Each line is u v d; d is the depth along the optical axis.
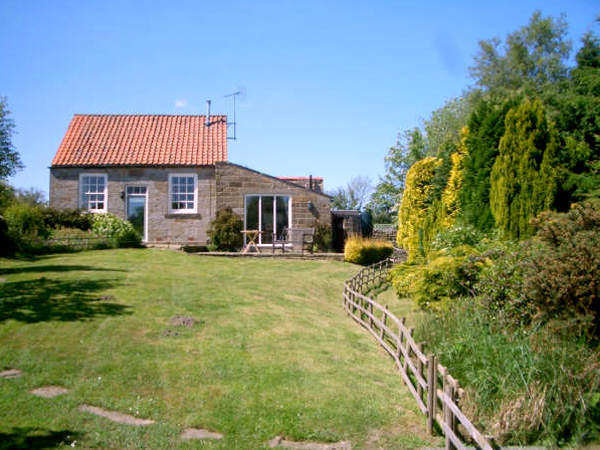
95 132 24.59
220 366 7.20
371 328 10.27
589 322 7.00
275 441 5.48
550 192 12.15
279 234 22.52
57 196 22.34
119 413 5.75
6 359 6.88
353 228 25.52
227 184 22.45
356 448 5.46
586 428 5.69
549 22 36.34
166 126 25.45
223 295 11.84
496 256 10.15
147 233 22.44
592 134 15.20
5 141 21.98
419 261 15.62
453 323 8.52
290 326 9.84
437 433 5.88
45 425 5.35
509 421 5.60
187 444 5.23
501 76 36.31
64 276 12.31
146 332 8.38
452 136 33.97
